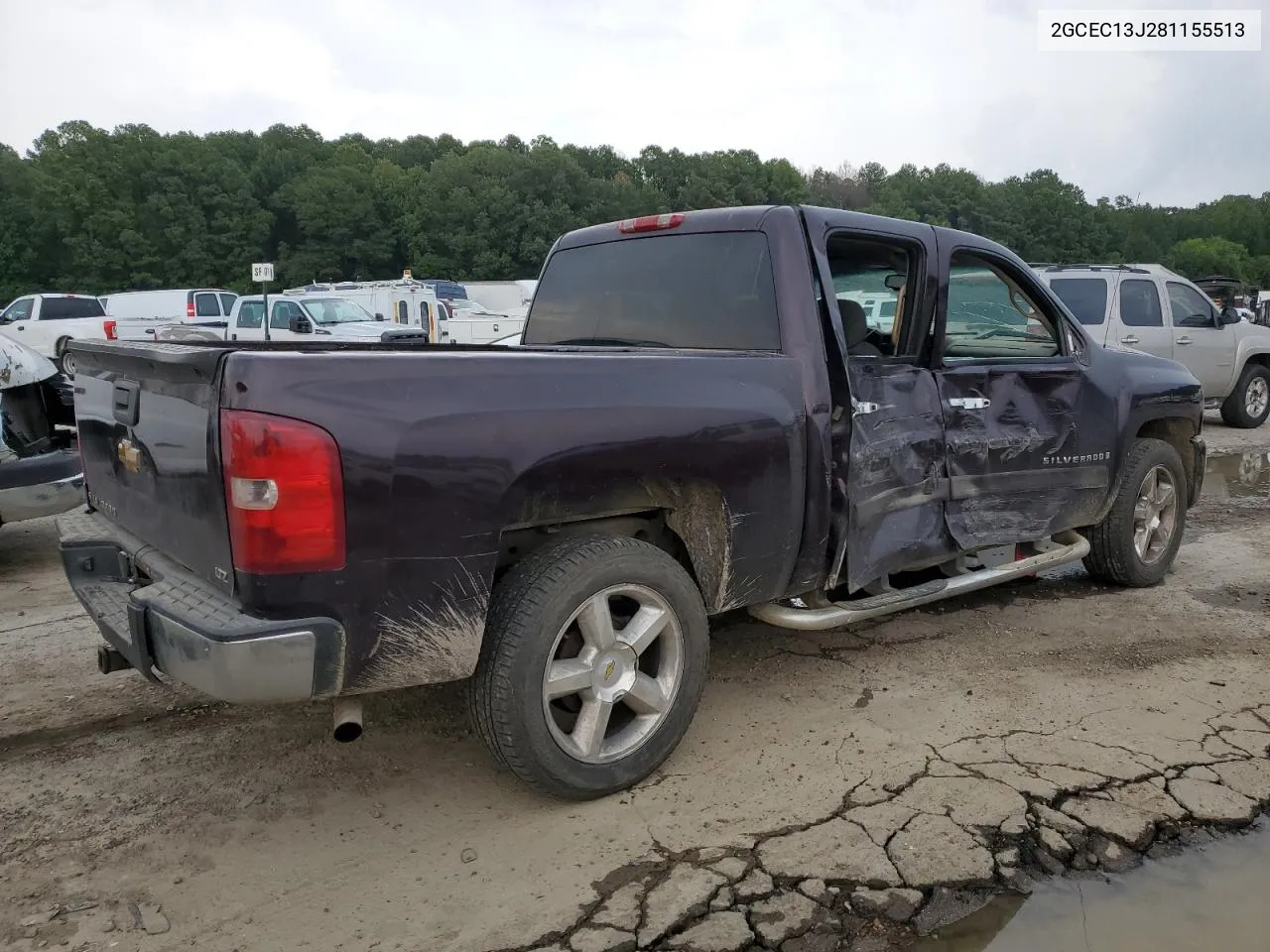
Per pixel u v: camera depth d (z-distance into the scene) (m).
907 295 3.94
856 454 3.58
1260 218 128.75
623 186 84.94
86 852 2.79
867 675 4.08
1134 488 5.03
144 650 2.65
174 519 2.80
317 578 2.44
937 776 3.18
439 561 2.60
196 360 2.49
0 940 2.40
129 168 72.50
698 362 3.15
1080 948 2.38
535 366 2.79
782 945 2.37
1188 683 3.99
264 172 81.38
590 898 2.56
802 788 3.11
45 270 70.12
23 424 5.75
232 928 2.45
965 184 100.25
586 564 2.88
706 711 3.72
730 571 3.27
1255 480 9.20
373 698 3.87
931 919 2.47
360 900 2.56
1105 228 104.44
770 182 90.62
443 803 3.07
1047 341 4.66
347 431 2.44
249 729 3.61
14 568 6.04
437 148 108.38
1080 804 3.01
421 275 77.88
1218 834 2.87
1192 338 11.75
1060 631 4.65
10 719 3.69
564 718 3.08
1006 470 4.30
